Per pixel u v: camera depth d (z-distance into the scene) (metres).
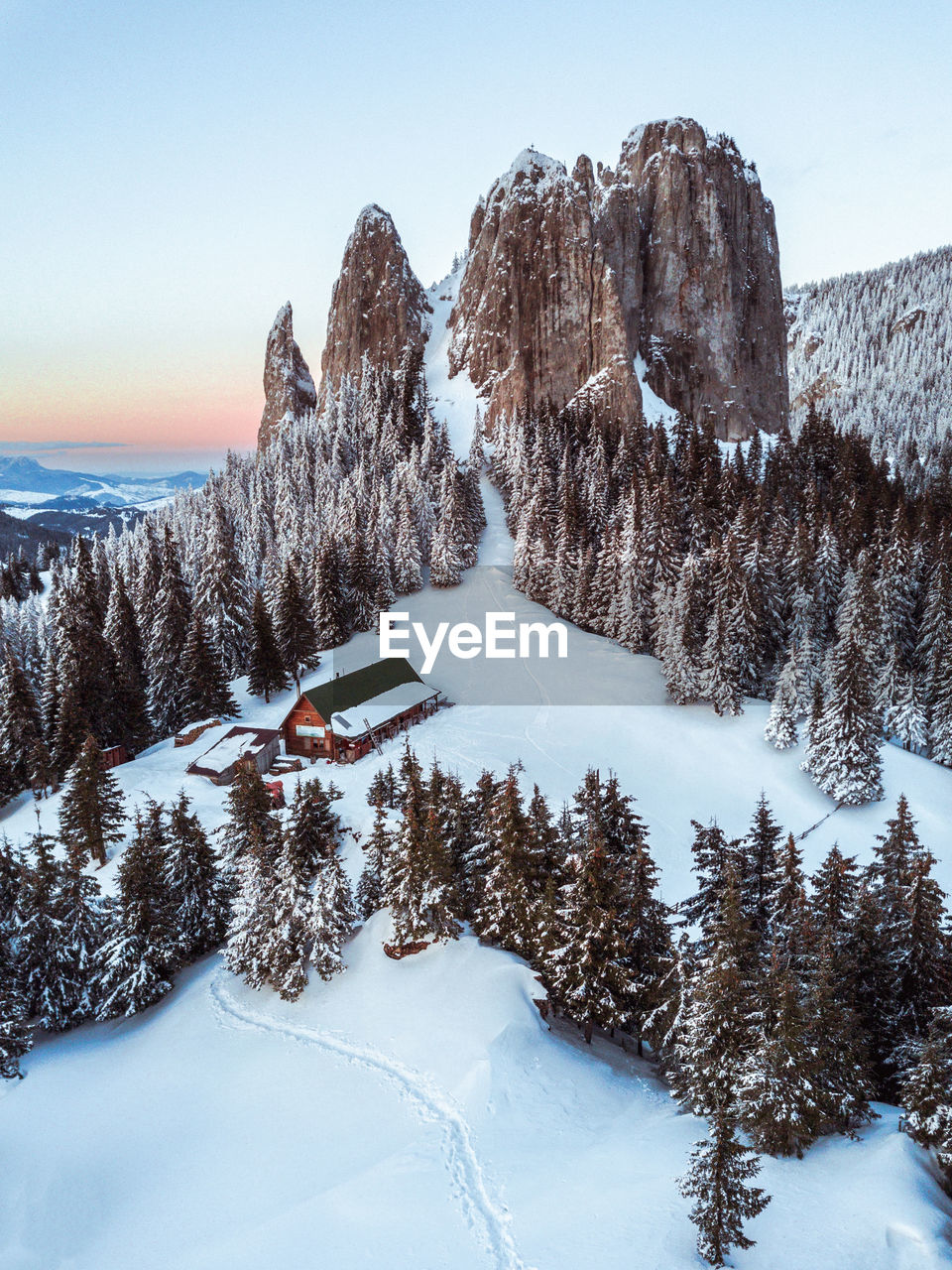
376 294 189.12
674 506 88.56
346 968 33.16
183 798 39.09
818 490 100.25
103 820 45.34
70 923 34.34
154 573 93.06
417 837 32.25
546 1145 21.75
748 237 173.00
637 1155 20.72
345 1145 22.97
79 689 62.34
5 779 57.94
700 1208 16.61
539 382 159.25
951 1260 15.65
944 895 25.42
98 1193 22.73
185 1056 29.55
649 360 164.62
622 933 27.95
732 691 63.62
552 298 159.62
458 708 70.44
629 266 164.38
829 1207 17.91
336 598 87.62
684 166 165.75
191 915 37.28
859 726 52.28
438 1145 21.86
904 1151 19.52
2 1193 23.20
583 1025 30.66
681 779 58.34
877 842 50.25
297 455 139.75
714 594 70.81
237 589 81.00
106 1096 27.73
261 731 60.09
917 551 76.62
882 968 25.80
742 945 21.70
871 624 64.88
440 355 183.50
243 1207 21.03
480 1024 27.47
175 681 71.56
